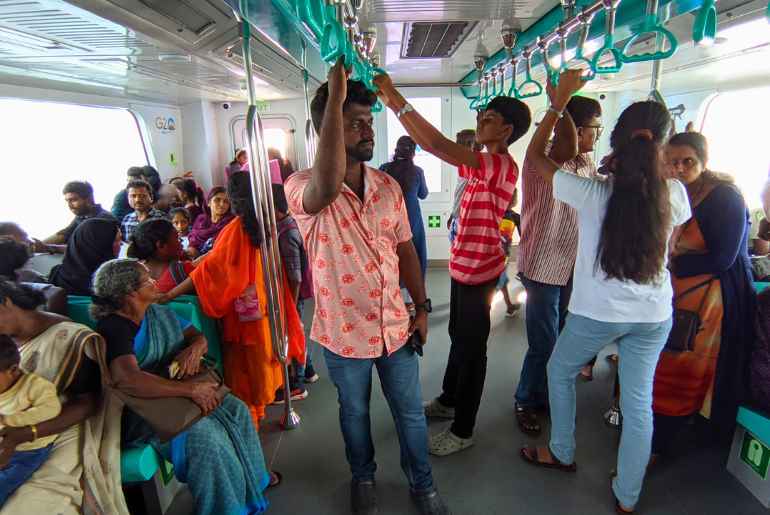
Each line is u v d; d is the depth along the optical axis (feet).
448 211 20.10
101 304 5.61
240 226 7.21
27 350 5.30
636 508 6.36
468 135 13.42
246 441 6.36
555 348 6.41
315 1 3.94
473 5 6.81
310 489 6.95
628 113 5.16
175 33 7.10
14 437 4.76
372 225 5.24
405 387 5.94
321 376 10.48
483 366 7.24
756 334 6.52
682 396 6.84
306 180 5.16
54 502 5.04
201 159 18.89
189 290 7.46
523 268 7.75
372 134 5.04
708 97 14.17
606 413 8.38
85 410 5.32
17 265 7.38
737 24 6.54
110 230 7.95
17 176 11.46
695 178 6.37
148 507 6.03
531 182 7.34
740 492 6.63
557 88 5.75
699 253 6.45
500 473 7.12
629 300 5.38
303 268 9.12
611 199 5.22
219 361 8.02
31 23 6.25
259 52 9.55
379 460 7.48
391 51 10.93
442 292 16.61
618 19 6.58
